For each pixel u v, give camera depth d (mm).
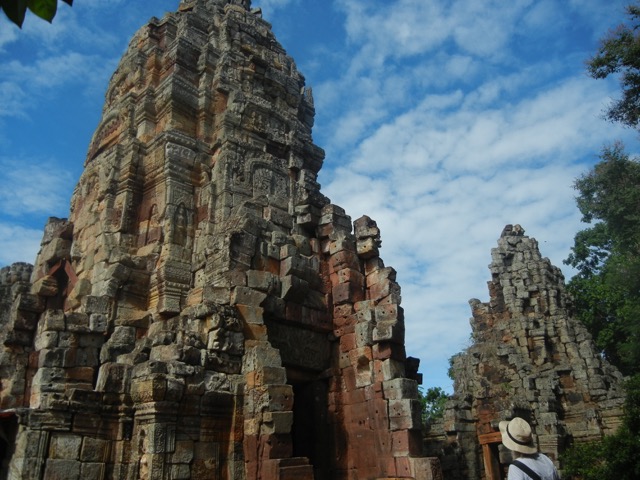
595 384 29547
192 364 12008
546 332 32875
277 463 11148
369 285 16922
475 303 38188
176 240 18500
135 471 10641
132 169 19938
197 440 11258
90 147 24469
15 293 20875
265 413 11750
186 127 21359
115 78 24844
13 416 10758
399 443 13602
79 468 10523
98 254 18812
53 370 13992
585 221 37562
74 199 23781
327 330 16234
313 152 24578
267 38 27031
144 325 16766
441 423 29703
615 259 37656
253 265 15078
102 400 11242
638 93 21984
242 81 23672
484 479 26703
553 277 36281
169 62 22594
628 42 20453
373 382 14812
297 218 17922
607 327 41469
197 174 20328
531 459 5867
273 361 12727
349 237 17266
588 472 19078
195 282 16453
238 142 21047
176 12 25141
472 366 33156
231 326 12953
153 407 10758
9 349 17922
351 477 14438
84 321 15203
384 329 14875
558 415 29156
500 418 27141
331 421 15219
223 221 18734
